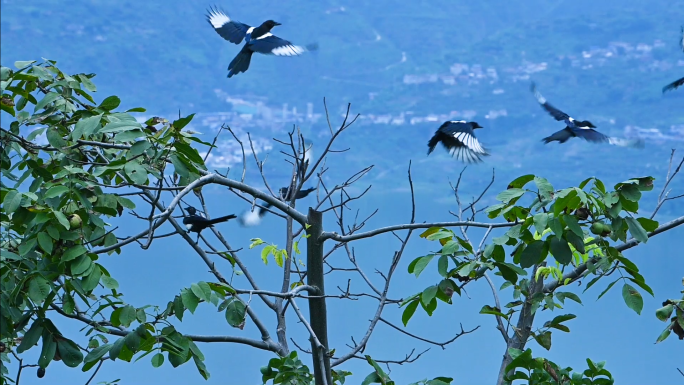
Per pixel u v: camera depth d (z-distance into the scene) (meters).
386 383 6.83
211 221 7.43
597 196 5.83
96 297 6.24
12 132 6.37
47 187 5.67
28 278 5.42
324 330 7.87
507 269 5.94
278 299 8.99
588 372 6.93
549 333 7.25
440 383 6.71
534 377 6.70
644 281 5.90
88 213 5.79
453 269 6.05
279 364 7.24
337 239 7.68
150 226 5.96
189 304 5.52
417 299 6.17
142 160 6.14
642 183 5.78
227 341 8.12
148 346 5.54
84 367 5.55
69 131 6.52
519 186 6.04
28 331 5.37
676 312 6.60
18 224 5.51
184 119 5.88
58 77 6.64
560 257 5.75
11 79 6.43
